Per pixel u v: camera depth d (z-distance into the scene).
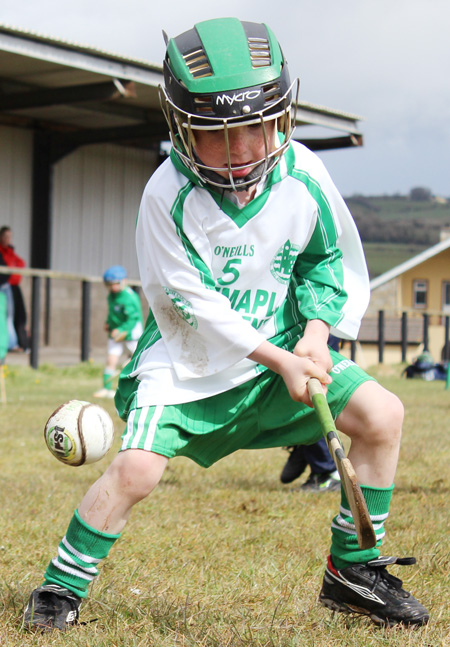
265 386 4.89
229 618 5.00
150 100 31.09
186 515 7.95
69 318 34.50
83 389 22.92
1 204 32.47
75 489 9.12
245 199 4.74
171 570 6.05
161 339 4.95
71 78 27.33
